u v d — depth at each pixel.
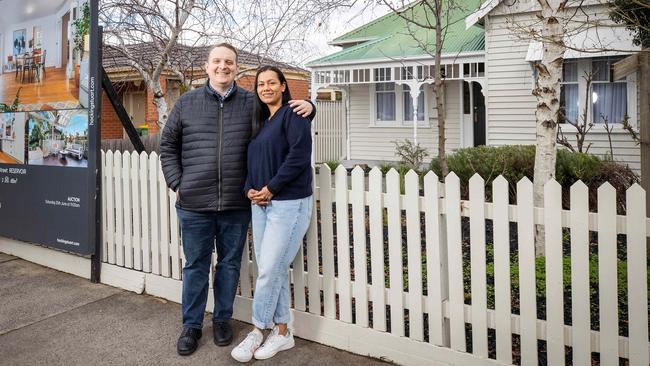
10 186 5.43
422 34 13.65
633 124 10.38
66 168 4.89
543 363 3.17
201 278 3.57
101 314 4.13
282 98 3.27
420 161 12.69
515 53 11.14
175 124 3.47
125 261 4.79
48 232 5.08
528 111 11.14
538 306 3.88
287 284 3.41
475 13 11.28
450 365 3.06
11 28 5.39
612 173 7.82
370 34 16.66
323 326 3.56
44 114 5.07
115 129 16.70
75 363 3.33
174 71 8.85
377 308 3.33
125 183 4.70
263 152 3.13
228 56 3.38
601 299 2.62
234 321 3.99
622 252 5.09
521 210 2.80
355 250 3.40
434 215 3.07
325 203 3.48
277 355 3.41
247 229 3.65
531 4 10.78
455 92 13.54
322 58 14.01
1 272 5.26
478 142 13.38
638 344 2.53
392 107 14.60
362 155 15.09
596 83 10.76
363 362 3.30
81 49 4.72
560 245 2.71
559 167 7.78
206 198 3.38
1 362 3.35
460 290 3.03
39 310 4.23
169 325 3.90
